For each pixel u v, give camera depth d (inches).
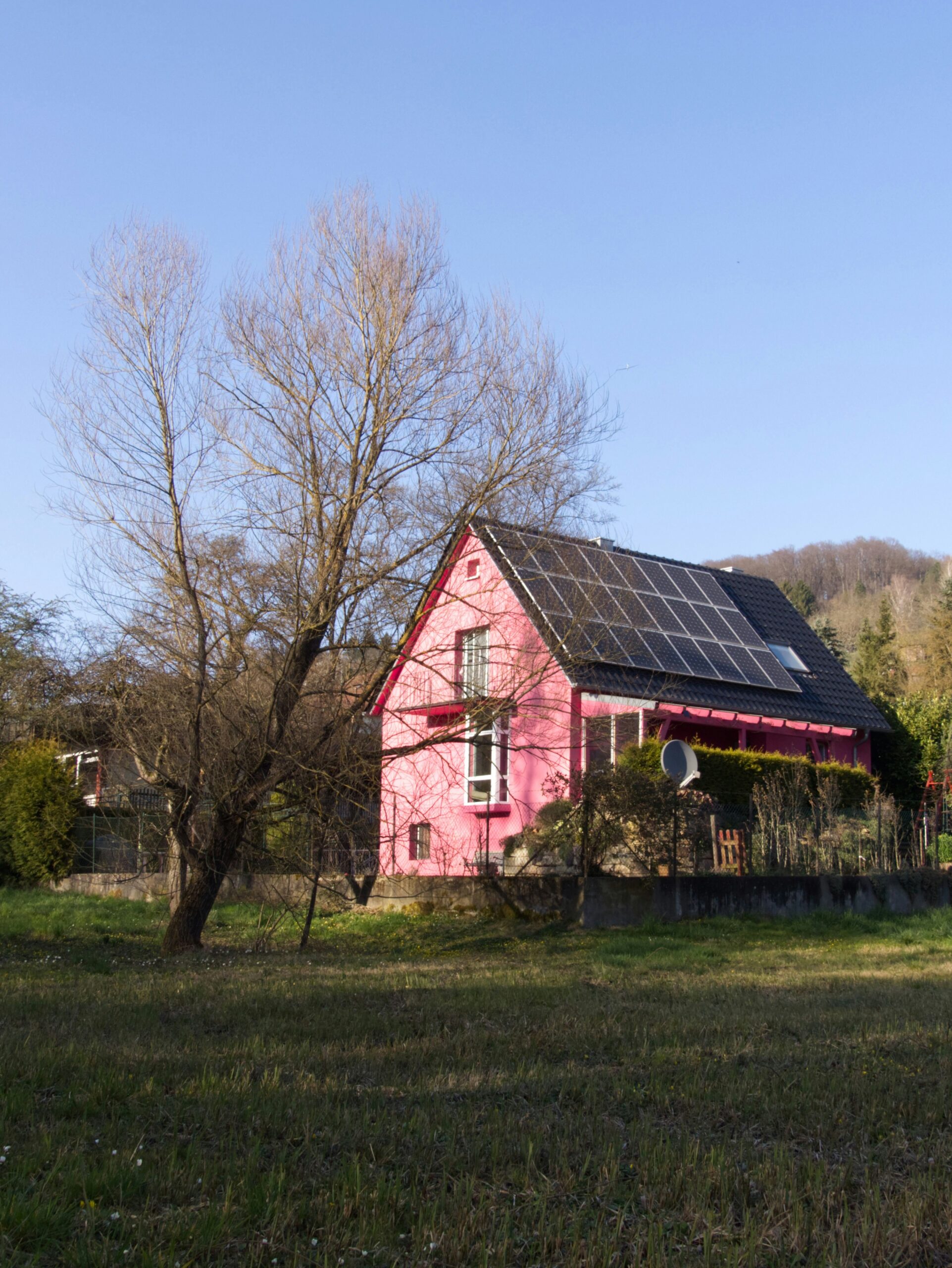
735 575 1189.7
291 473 603.5
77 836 1062.4
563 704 771.4
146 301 591.5
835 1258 160.2
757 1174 193.8
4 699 836.6
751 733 969.5
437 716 821.9
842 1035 334.3
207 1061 275.1
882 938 674.8
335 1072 267.0
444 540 613.3
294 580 591.8
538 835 744.3
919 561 4436.5
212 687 590.9
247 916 820.0
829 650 1120.8
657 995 420.5
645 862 713.0
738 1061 292.0
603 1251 159.9
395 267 607.5
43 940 660.1
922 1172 200.5
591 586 678.5
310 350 597.6
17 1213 165.5
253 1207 172.7
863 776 902.4
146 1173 187.9
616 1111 239.1
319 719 615.5
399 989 427.8
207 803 629.6
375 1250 160.1
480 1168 196.7
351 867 836.6
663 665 871.7
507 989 430.0
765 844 761.0
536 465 608.4
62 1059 272.7
